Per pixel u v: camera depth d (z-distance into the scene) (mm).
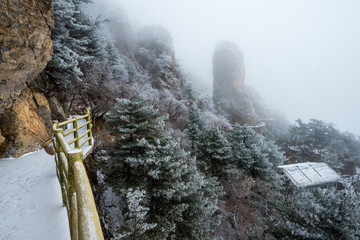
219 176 15305
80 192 1054
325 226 6055
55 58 8875
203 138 14016
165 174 6402
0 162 4984
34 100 7309
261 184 14305
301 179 20047
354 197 5789
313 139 35094
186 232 6840
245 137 17562
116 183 6527
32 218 2623
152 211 6422
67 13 11422
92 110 12461
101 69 14938
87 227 835
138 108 6789
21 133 5715
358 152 36531
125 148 6672
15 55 4578
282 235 7309
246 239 10508
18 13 4461
